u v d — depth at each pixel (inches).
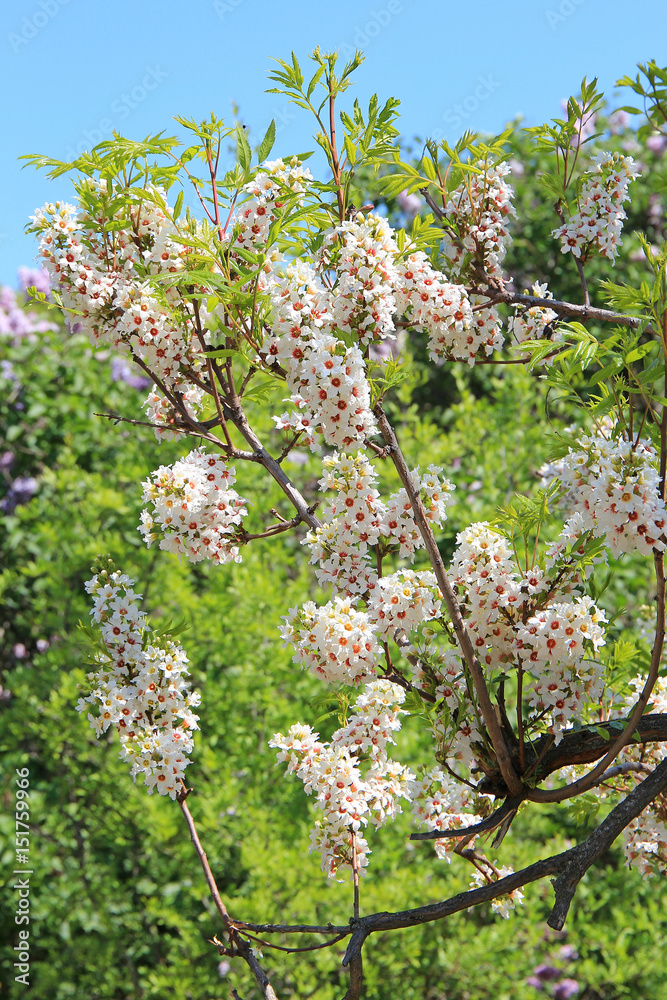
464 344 95.9
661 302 63.7
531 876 69.1
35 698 191.5
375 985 153.6
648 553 63.0
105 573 96.0
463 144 88.7
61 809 191.0
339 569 83.0
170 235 81.0
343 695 86.4
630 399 67.4
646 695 68.4
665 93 68.7
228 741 178.4
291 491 88.7
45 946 181.5
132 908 183.5
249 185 85.5
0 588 207.2
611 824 68.6
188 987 161.0
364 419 74.4
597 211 98.3
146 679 92.7
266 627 177.8
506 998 159.3
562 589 75.4
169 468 84.7
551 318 100.3
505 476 191.5
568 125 98.8
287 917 157.1
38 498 225.5
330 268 88.4
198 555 88.3
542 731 81.7
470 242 98.0
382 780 85.3
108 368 241.8
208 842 168.9
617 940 162.1
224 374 98.3
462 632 71.7
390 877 160.1
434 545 73.6
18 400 243.0
